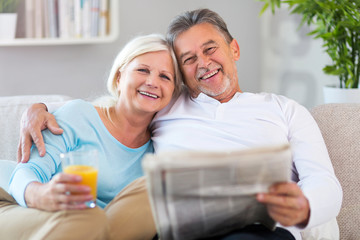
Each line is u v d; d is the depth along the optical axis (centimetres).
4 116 171
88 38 253
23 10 245
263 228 119
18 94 271
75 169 112
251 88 318
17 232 113
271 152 100
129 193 127
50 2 246
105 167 146
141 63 148
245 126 150
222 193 101
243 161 98
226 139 150
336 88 256
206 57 155
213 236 116
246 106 154
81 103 150
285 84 320
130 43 153
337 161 156
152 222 125
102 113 154
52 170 136
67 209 111
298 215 111
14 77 269
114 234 121
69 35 251
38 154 135
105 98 160
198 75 156
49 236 108
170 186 98
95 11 252
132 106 148
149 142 160
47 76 275
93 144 146
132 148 154
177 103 161
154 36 155
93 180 113
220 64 157
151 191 99
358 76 255
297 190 107
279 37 317
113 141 150
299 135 148
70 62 278
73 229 108
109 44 285
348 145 157
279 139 148
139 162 154
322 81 319
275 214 108
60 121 144
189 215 103
